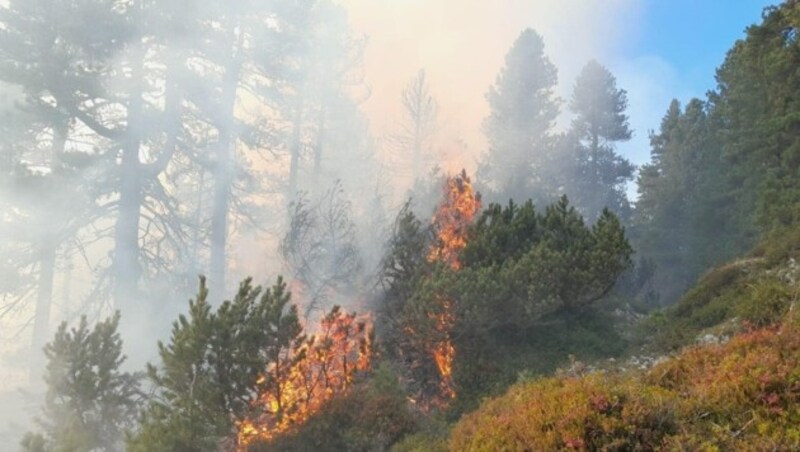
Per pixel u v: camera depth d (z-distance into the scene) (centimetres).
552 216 1528
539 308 1277
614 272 1379
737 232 3162
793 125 1941
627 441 589
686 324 1388
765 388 667
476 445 712
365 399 1120
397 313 1480
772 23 2156
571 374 1055
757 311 1195
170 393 1023
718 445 589
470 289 1243
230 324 1019
